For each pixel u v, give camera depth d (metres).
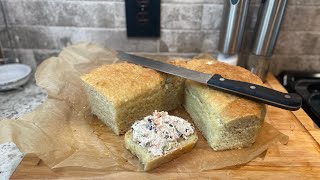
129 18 0.38
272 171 0.25
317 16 0.37
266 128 0.29
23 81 0.36
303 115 0.32
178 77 0.32
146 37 0.40
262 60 0.36
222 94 0.28
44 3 0.37
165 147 0.25
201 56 0.39
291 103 0.24
